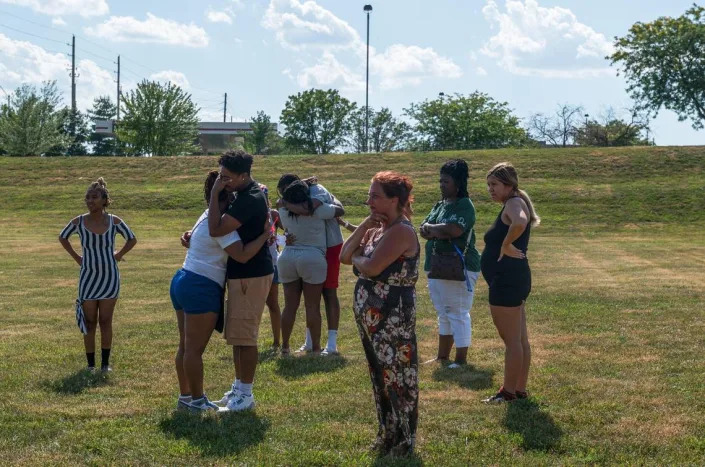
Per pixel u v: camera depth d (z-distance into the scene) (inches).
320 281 299.0
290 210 291.7
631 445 187.6
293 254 297.7
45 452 183.6
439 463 176.7
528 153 1566.2
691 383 245.3
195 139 2529.5
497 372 267.1
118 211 1216.2
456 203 272.1
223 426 202.8
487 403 225.3
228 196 216.5
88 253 271.9
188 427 202.1
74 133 2810.0
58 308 427.5
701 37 2066.9
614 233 1026.1
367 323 180.9
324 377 260.2
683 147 1534.2
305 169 1525.6
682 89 2105.1
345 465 175.0
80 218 274.4
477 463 176.7
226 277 217.2
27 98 2226.9
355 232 183.5
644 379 250.7
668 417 209.5
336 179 1445.6
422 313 403.9
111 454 182.1
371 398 231.1
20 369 272.5
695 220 1099.9
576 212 1153.4
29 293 490.6
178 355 222.2
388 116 2615.7
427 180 1395.2
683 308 403.9
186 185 1407.5
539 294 465.7
